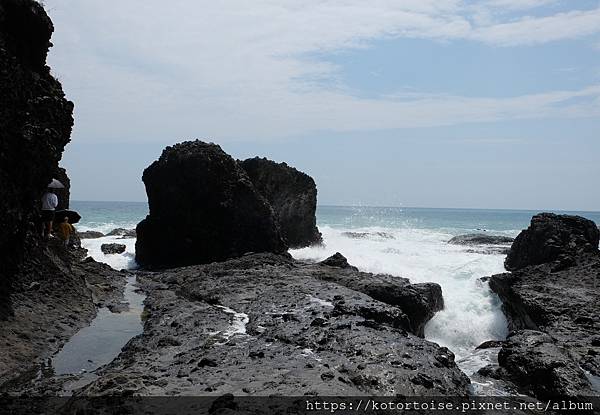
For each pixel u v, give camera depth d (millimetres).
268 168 29422
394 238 38188
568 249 21281
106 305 15086
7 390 8617
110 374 8672
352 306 13062
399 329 11828
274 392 8031
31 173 11508
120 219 69125
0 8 10820
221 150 25688
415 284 16797
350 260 24625
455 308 17609
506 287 17016
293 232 30359
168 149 26359
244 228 24672
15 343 10344
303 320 12094
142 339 11438
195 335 11562
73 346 11094
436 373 9375
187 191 24766
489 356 12602
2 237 10719
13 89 10695
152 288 18203
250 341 11008
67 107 13297
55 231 19625
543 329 14039
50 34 12539
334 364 9398
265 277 17766
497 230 66625
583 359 11656
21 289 12398
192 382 8477
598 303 14805
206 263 24344
